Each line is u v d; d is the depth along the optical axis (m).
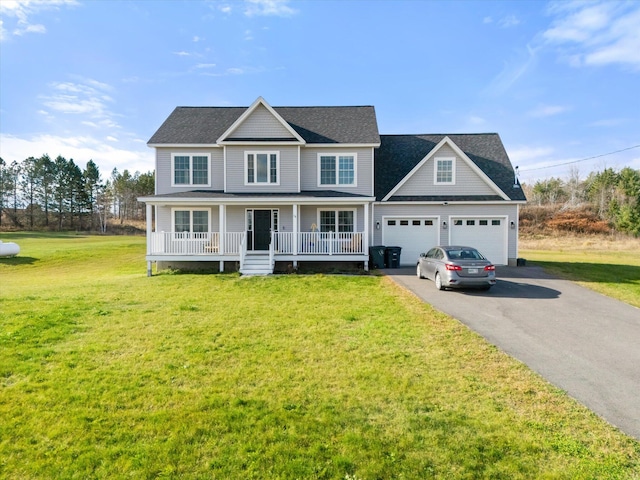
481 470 3.50
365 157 19.33
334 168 19.44
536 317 9.02
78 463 3.57
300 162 19.33
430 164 19.50
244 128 19.02
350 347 6.82
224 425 4.21
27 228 66.44
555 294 11.77
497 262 19.02
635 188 55.31
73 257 25.55
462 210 19.02
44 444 3.87
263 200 17.05
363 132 19.89
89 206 71.06
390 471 3.47
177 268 18.66
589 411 4.59
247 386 5.20
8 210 68.56
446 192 19.45
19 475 3.42
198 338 7.27
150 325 8.15
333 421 4.29
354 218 19.25
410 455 3.71
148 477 3.38
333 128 20.25
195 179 19.23
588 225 51.41
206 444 3.87
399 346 6.89
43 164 68.56
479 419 4.38
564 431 4.16
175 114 21.34
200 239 17.09
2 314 8.76
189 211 19.12
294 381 5.37
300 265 18.44
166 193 19.09
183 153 19.17
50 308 9.48
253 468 3.51
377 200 19.05
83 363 5.93
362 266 18.19
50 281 16.38
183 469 3.50
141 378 5.41
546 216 57.84
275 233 17.97
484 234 19.08
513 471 3.49
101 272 20.23
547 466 3.57
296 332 7.72
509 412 4.55
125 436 4.00
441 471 3.48
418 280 14.35
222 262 16.97
